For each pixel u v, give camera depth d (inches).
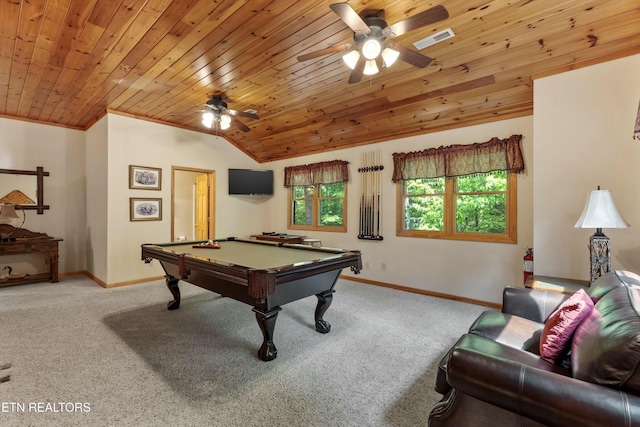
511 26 96.7
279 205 254.1
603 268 91.4
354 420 68.2
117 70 126.2
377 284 193.3
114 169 180.2
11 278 179.5
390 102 155.4
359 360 95.3
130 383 81.4
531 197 141.2
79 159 212.1
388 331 118.0
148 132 194.4
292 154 241.6
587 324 53.6
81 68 124.2
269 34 100.7
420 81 134.8
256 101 161.6
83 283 188.2
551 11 89.6
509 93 132.5
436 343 107.6
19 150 190.4
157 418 68.0
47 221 199.8
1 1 83.0
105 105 171.6
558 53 106.2
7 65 121.2
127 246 186.1
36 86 142.9
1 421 66.2
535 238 114.3
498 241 150.3
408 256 180.2
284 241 215.2
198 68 125.0
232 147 243.3
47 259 199.2
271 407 72.4
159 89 147.0
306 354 99.1
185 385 80.9
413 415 70.0
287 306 148.0
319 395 77.3
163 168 201.8
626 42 96.7
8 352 97.8
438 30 98.8
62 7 86.3
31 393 76.5
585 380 43.7
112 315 133.3
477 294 155.9
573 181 107.7
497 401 45.1
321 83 139.8
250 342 107.7
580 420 38.8
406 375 86.9
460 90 136.7
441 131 167.3
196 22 94.0
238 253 124.2
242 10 88.6
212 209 232.4
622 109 100.2
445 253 166.6
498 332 72.9
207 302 152.6
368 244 198.4
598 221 88.4
